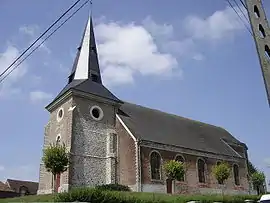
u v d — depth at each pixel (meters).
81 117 28.19
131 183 27.12
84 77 31.09
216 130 42.47
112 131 29.64
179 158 31.03
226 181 34.56
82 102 28.81
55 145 26.92
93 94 29.23
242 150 40.81
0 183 45.56
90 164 27.33
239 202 21.42
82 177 26.45
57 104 30.17
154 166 28.72
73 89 28.25
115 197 15.12
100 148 28.52
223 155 35.53
